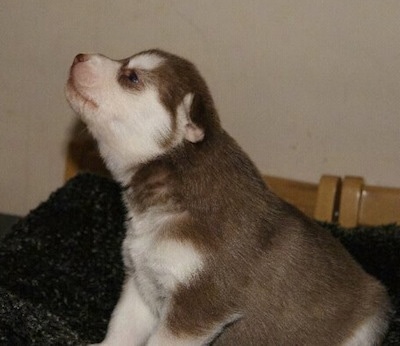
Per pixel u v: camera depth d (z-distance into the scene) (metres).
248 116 0.90
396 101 0.85
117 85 0.65
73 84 0.65
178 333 0.62
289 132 0.89
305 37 0.85
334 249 0.68
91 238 0.83
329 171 0.90
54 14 0.91
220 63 0.88
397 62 0.84
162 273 0.63
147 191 0.65
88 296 0.76
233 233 0.63
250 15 0.86
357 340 0.67
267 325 0.65
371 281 0.70
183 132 0.64
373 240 0.81
